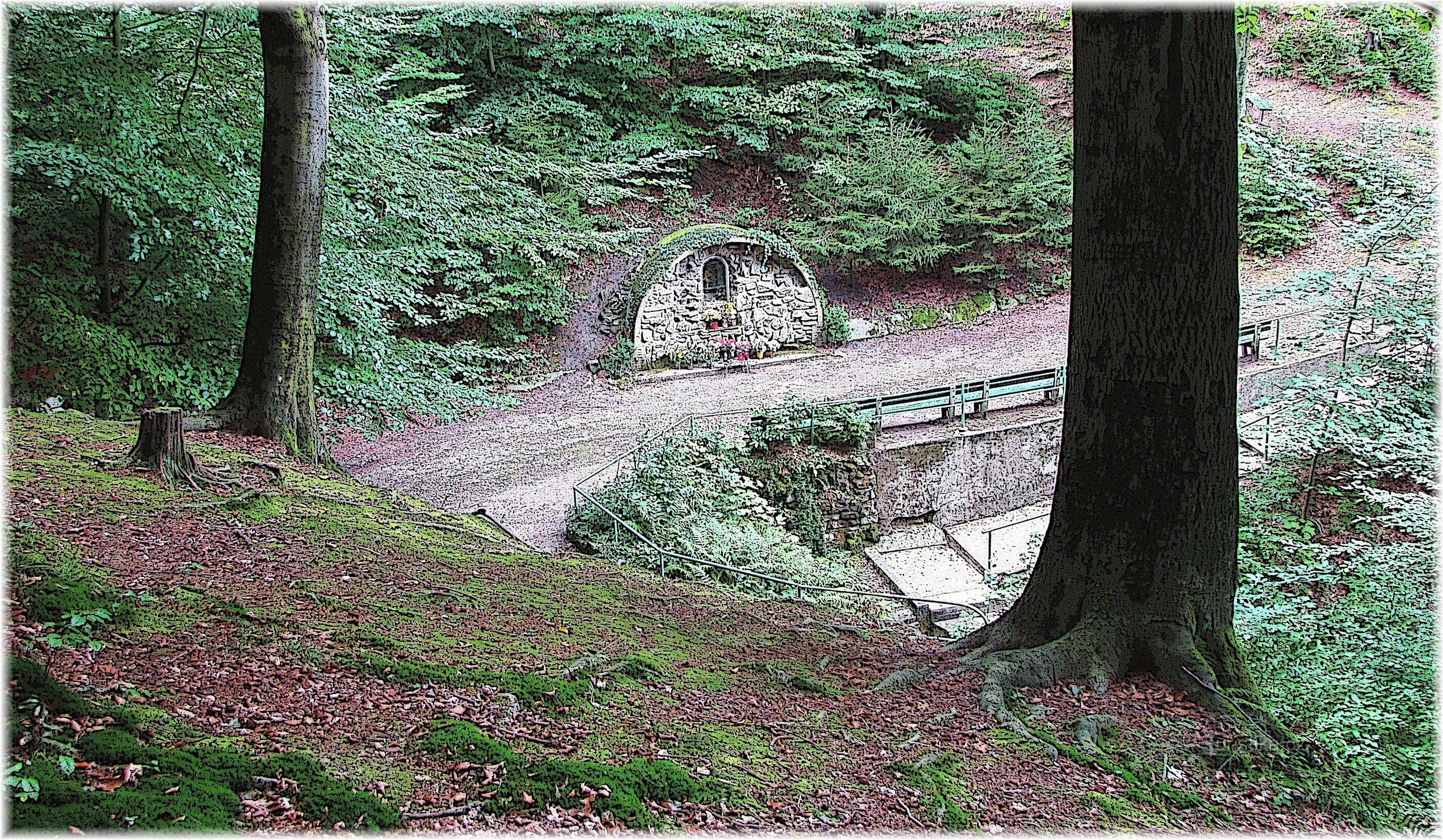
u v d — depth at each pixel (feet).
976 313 85.76
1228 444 22.31
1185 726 20.76
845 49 94.38
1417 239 36.81
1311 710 23.68
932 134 98.89
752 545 44.06
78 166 34.35
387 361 50.80
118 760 12.44
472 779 13.74
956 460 56.80
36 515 22.52
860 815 15.34
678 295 74.90
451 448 56.44
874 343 81.00
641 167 82.48
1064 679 21.89
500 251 69.41
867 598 42.93
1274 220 85.87
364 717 15.21
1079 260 22.56
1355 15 104.99
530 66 87.92
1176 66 20.53
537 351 72.38
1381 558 27.89
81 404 40.09
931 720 19.95
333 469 37.17
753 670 21.85
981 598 46.24
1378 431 34.35
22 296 37.99
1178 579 22.49
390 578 23.43
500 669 18.31
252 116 42.50
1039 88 103.35
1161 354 21.71
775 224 87.51
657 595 29.43
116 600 17.60
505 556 30.27
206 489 28.27
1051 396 64.85
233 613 18.28
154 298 40.09
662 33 86.02
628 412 63.87
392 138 49.80
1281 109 98.12
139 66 39.09
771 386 69.72
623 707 17.75
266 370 36.35
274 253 35.96
